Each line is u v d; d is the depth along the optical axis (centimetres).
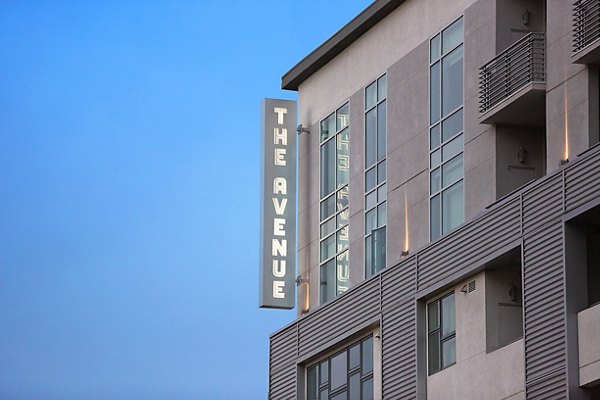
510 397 4734
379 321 5538
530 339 4609
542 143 5075
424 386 5241
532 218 4672
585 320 4406
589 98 4597
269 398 6344
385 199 5722
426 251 5278
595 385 4384
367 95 5938
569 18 4709
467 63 5247
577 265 4484
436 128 5425
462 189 5212
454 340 5112
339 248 6031
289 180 6209
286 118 6262
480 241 4944
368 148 5891
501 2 5112
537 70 4916
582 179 4456
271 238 6134
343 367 5859
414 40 5631
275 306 6103
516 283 4966
